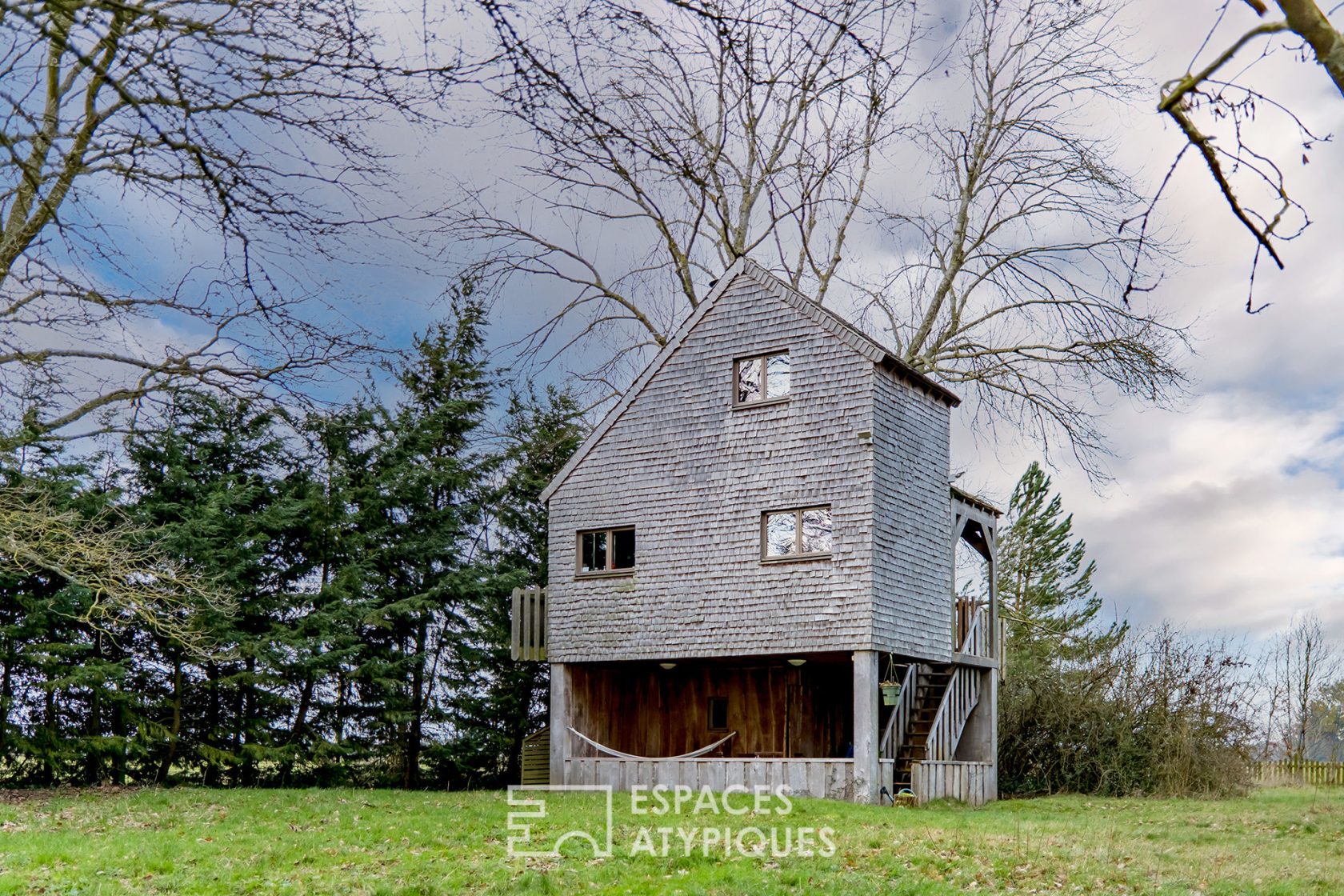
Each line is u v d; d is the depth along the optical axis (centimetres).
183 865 1319
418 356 3044
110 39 754
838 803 1956
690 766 2277
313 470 2786
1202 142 542
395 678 2745
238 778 2655
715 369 2352
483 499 3100
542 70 748
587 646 2417
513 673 2980
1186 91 517
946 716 2391
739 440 2298
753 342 2311
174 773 2636
